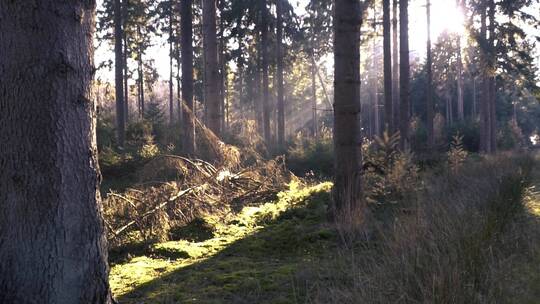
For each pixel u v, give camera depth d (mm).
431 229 5199
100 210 3346
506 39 29453
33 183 3018
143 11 36750
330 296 4172
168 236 7660
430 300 3701
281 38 31094
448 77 58500
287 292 4730
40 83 3031
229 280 5195
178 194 8461
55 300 3041
